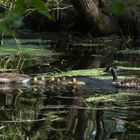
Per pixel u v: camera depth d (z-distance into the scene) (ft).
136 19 85.92
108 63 55.36
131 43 79.66
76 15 90.22
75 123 24.64
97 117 26.16
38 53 63.10
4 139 21.40
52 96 34.63
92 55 64.28
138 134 21.39
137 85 38.91
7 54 58.90
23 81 42.11
